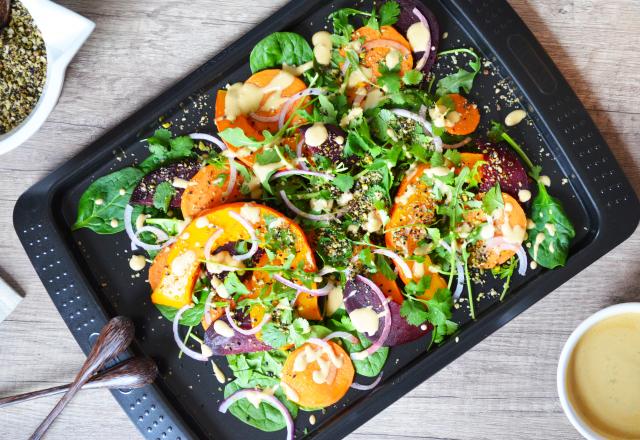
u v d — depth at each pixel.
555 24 0.66
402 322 0.64
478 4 0.64
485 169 0.64
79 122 0.65
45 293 0.66
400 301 0.64
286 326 0.63
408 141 0.64
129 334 0.63
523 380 0.67
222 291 0.63
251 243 0.63
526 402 0.67
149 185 0.64
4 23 0.62
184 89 0.64
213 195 0.64
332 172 0.63
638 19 0.66
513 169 0.64
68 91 0.65
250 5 0.65
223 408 0.65
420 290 0.63
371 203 0.63
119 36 0.65
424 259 0.63
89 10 0.65
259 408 0.65
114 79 0.65
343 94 0.63
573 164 0.64
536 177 0.65
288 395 0.64
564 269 0.65
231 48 0.64
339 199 0.64
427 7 0.65
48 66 0.60
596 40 0.66
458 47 0.65
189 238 0.62
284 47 0.64
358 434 0.67
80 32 0.60
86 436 0.66
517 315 0.65
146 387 0.64
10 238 0.66
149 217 0.65
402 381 0.64
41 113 0.60
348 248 0.64
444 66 0.65
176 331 0.65
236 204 0.62
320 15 0.65
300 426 0.65
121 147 0.64
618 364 0.63
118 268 0.65
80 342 0.64
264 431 0.65
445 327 0.64
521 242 0.64
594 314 0.62
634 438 0.63
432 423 0.67
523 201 0.64
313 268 0.62
